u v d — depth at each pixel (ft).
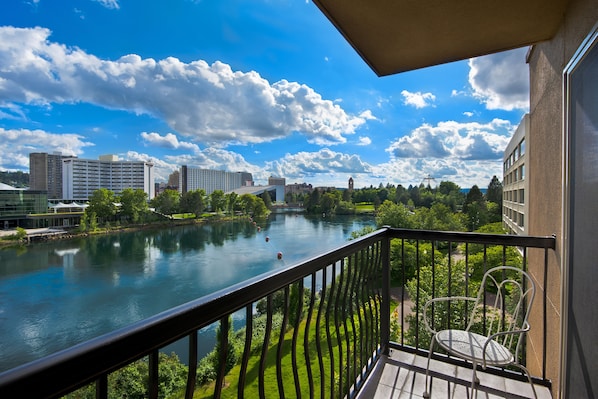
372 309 6.82
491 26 6.44
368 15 6.06
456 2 5.63
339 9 5.90
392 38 6.93
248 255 110.01
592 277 4.41
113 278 80.89
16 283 72.79
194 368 2.28
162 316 1.98
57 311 62.85
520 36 6.90
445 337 5.55
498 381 6.22
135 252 103.45
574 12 5.36
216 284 81.71
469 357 4.76
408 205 124.26
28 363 1.33
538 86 9.87
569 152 5.56
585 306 4.66
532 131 11.21
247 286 2.81
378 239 6.89
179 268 94.17
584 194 4.77
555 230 7.05
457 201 124.88
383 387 6.08
